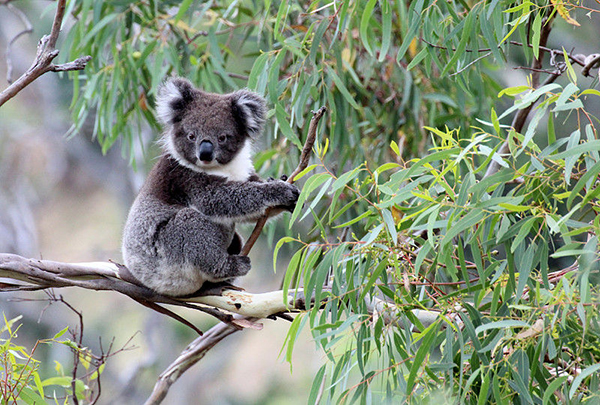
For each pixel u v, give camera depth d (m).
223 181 9.16
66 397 7.45
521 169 6.13
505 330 6.21
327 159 12.85
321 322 6.87
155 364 21.58
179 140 9.38
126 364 22.39
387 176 12.46
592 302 5.81
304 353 22.70
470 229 6.58
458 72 7.99
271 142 12.84
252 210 8.69
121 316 24.33
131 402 20.97
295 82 10.69
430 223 5.93
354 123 11.78
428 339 6.26
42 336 22.56
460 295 6.54
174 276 8.28
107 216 28.41
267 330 24.05
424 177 6.44
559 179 6.18
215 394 22.62
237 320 7.95
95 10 11.91
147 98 13.19
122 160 26.41
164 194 9.16
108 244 27.22
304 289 6.78
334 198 6.73
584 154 6.09
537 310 6.00
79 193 28.45
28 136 26.52
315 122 7.42
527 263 6.02
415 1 8.18
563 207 10.68
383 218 6.39
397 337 6.61
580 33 18.38
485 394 5.98
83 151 26.56
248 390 22.45
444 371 6.61
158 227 8.64
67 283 7.80
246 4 14.20
